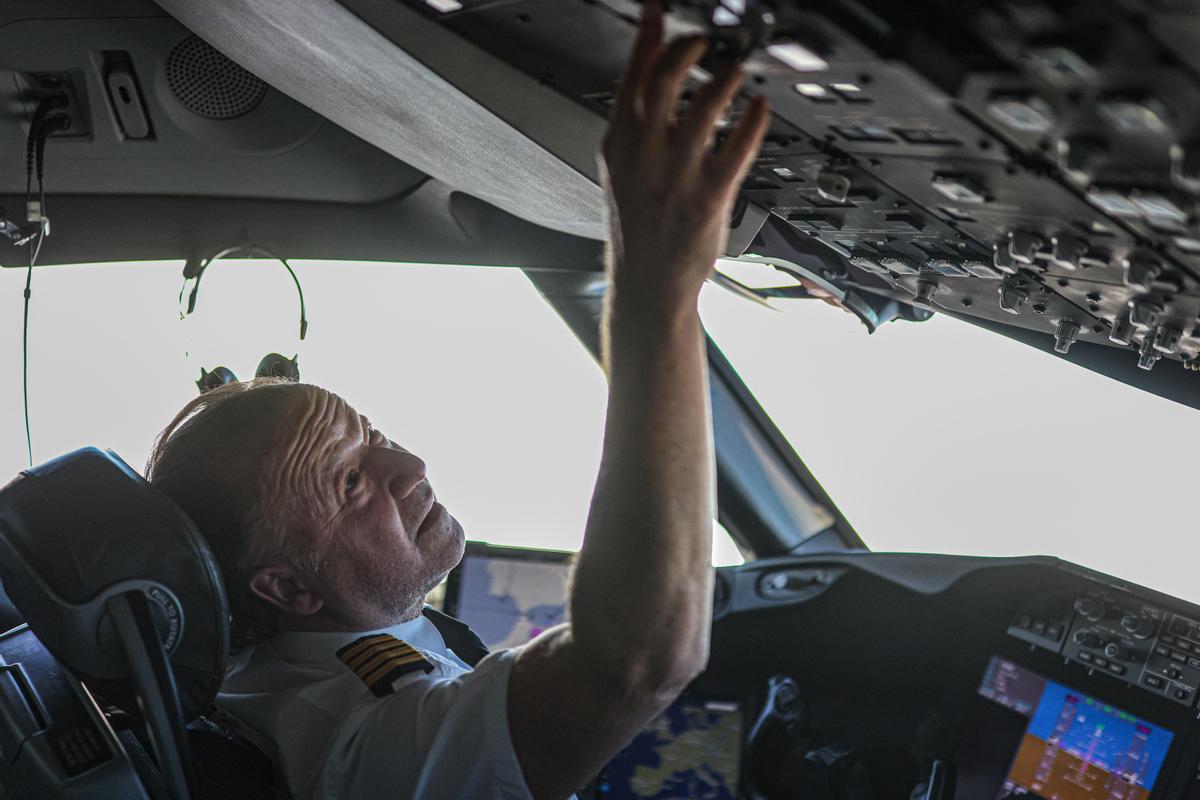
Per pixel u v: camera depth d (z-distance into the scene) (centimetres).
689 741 243
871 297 192
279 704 139
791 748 237
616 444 99
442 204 255
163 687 123
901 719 232
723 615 249
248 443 144
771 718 236
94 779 123
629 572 101
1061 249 111
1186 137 76
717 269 195
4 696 131
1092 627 208
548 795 115
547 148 133
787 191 125
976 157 95
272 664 148
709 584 106
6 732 127
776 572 247
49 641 125
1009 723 217
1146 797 193
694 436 100
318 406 149
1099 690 205
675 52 79
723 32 82
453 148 169
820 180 110
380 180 250
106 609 124
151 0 214
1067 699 209
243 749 137
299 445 145
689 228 87
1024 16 69
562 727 111
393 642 141
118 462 134
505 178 178
